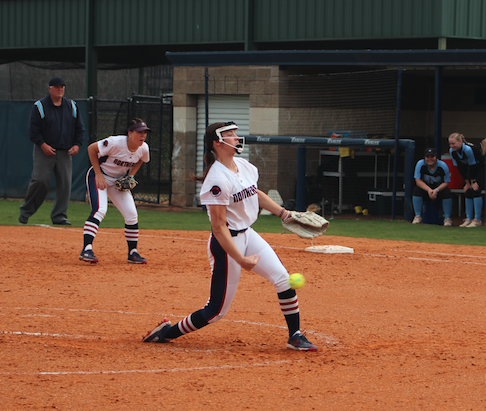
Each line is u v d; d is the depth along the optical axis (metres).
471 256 23.33
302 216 12.51
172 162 40.75
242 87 38.31
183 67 39.81
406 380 9.80
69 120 29.00
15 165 43.91
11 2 48.72
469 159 31.64
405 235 28.95
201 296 16.56
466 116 43.56
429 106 43.03
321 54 35.72
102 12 45.34
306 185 36.75
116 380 9.70
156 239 26.77
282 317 14.43
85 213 36.09
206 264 21.23
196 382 9.64
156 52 52.72
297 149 36.56
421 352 11.53
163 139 44.84
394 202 34.72
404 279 19.23
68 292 16.77
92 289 17.20
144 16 44.00
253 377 9.93
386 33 36.94
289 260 21.97
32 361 10.62
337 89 37.81
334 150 37.00
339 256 22.89
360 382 9.70
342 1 37.97
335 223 33.06
